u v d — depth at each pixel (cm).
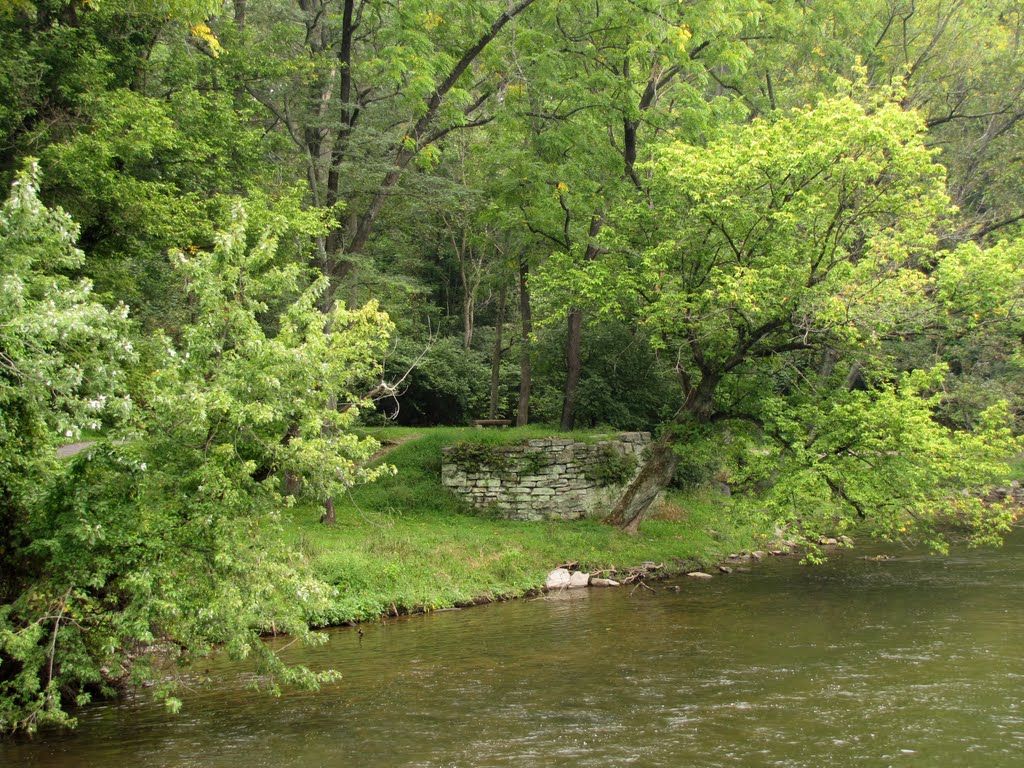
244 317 1015
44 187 1808
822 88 2877
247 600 969
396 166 2303
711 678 1166
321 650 1383
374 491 2469
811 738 916
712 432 2138
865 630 1429
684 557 2216
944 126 3219
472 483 2452
